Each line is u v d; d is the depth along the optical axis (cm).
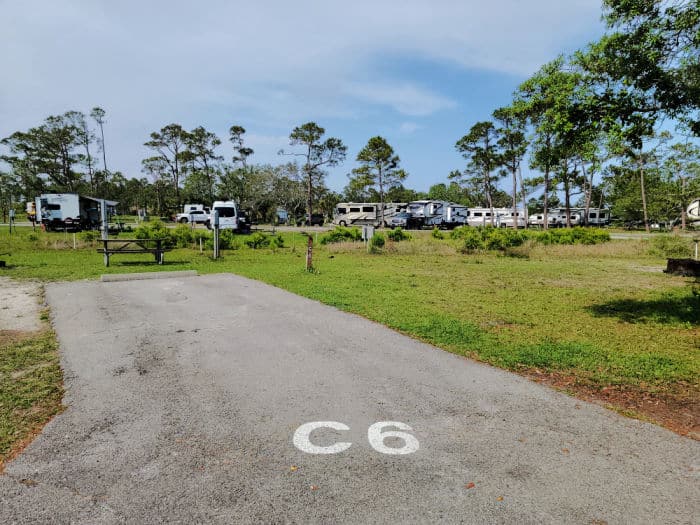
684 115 575
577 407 365
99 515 229
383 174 5378
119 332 568
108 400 368
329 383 410
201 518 227
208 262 1427
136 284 931
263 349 506
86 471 267
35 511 231
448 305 766
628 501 244
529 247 2009
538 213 5691
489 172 5247
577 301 827
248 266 1307
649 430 327
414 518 228
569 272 1295
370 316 666
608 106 580
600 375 436
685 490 254
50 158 5859
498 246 1977
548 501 243
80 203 3142
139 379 414
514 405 368
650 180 4362
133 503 238
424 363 466
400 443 305
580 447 302
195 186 5797
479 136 4859
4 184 5162
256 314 671
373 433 319
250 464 277
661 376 435
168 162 6612
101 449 293
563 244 2241
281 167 5647
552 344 539
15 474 264
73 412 346
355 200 7662
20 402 362
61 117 5725
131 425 326
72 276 1055
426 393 390
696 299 837
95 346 510
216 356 481
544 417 346
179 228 2125
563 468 276
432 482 260
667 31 554
